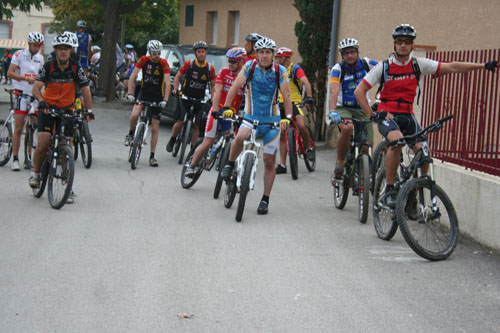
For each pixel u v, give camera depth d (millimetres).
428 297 4836
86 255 5680
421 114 8008
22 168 10117
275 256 5828
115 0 22125
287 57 10289
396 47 6305
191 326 4184
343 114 7609
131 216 7219
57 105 7559
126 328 4133
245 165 7105
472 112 6758
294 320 4328
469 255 6004
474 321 4379
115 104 21531
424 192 5977
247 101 7324
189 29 23031
